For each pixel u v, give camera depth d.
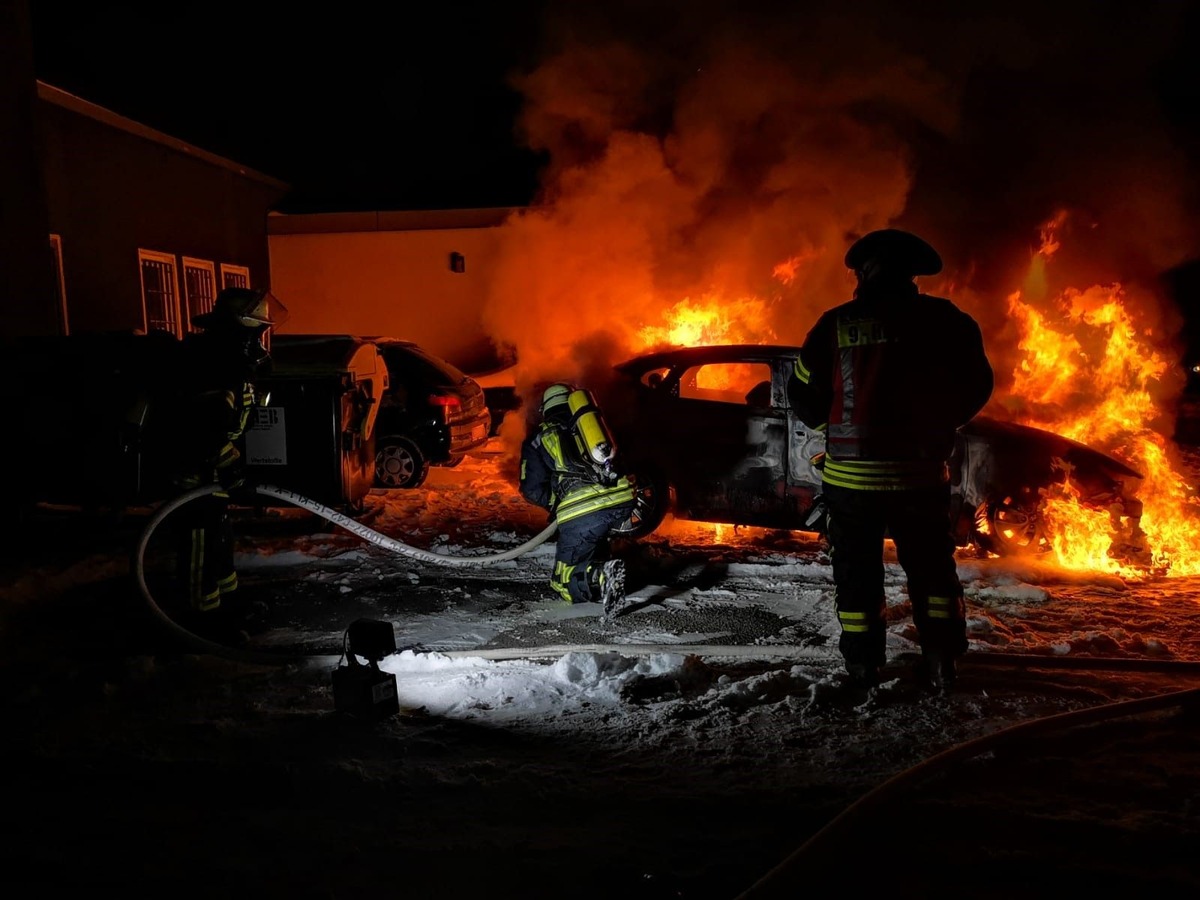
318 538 7.77
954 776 3.32
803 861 2.62
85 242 11.35
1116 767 3.45
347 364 7.88
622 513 5.73
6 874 2.78
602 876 2.75
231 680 4.50
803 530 8.00
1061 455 6.91
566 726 3.93
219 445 5.17
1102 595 6.12
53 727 3.90
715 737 3.80
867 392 4.21
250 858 2.87
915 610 4.32
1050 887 2.66
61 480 7.36
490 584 6.42
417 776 3.41
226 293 5.41
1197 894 2.62
